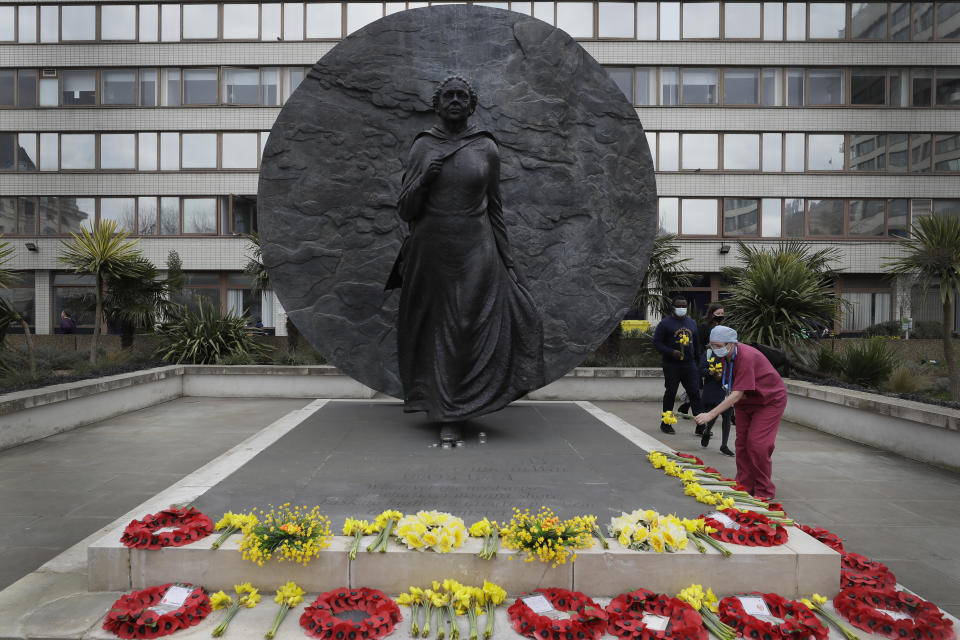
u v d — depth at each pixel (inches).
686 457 192.9
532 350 215.2
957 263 337.1
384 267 279.0
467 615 115.3
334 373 443.2
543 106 279.9
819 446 295.6
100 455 261.6
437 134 204.7
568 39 279.7
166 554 123.0
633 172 282.2
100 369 434.9
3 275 372.2
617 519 133.0
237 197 962.7
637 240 283.0
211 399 436.1
